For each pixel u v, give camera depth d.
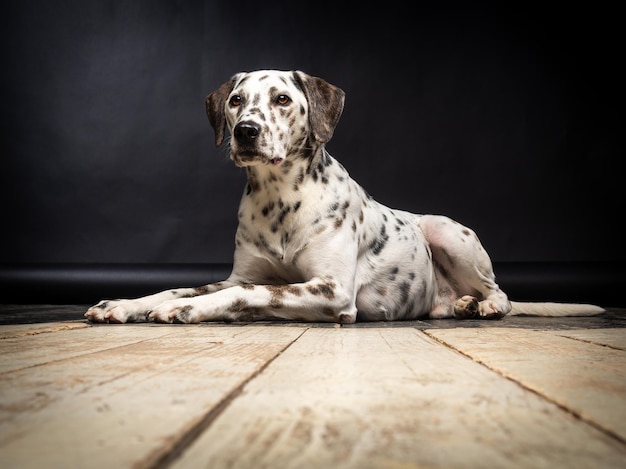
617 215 6.61
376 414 0.91
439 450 0.73
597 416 0.89
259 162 3.07
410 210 6.61
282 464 0.67
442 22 6.66
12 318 3.44
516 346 1.85
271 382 1.19
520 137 6.63
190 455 0.70
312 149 3.33
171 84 6.63
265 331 2.47
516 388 1.13
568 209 6.61
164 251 6.60
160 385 1.13
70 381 1.18
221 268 6.15
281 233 3.29
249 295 2.96
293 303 3.02
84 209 6.61
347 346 1.88
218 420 0.87
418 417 0.90
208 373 1.28
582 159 6.62
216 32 6.65
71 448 0.71
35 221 6.61
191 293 3.32
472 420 0.88
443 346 1.90
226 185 6.59
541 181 6.61
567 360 1.50
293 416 0.90
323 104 3.38
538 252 6.61
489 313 3.72
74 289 5.91
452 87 6.63
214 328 2.61
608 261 6.14
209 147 6.61
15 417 0.87
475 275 3.95
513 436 0.79
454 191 6.61
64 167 6.62
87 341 1.98
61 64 6.63
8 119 6.62
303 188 3.28
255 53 6.65
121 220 6.61
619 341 2.02
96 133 6.62
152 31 6.64
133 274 6.04
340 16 6.67
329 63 6.66
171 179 6.61
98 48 6.63
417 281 3.72
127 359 1.52
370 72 6.65
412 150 6.62
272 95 3.21
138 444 0.73
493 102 6.63
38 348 1.76
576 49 6.63
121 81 6.62
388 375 1.28
